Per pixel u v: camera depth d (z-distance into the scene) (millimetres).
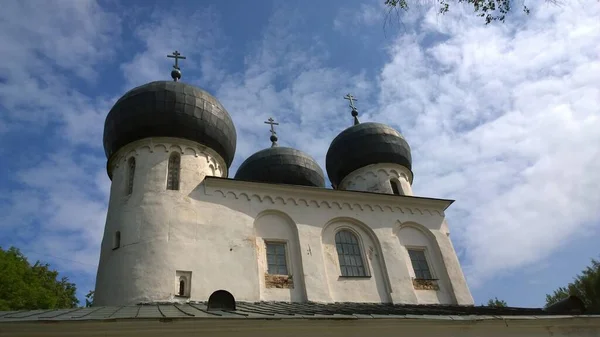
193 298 15758
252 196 19047
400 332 11531
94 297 16828
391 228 20641
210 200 18297
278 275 17641
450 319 12172
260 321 9758
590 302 38094
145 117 19172
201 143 19812
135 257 16188
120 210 17688
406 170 25938
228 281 16547
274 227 18828
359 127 26781
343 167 26188
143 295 15375
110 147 19766
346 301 17875
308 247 18531
